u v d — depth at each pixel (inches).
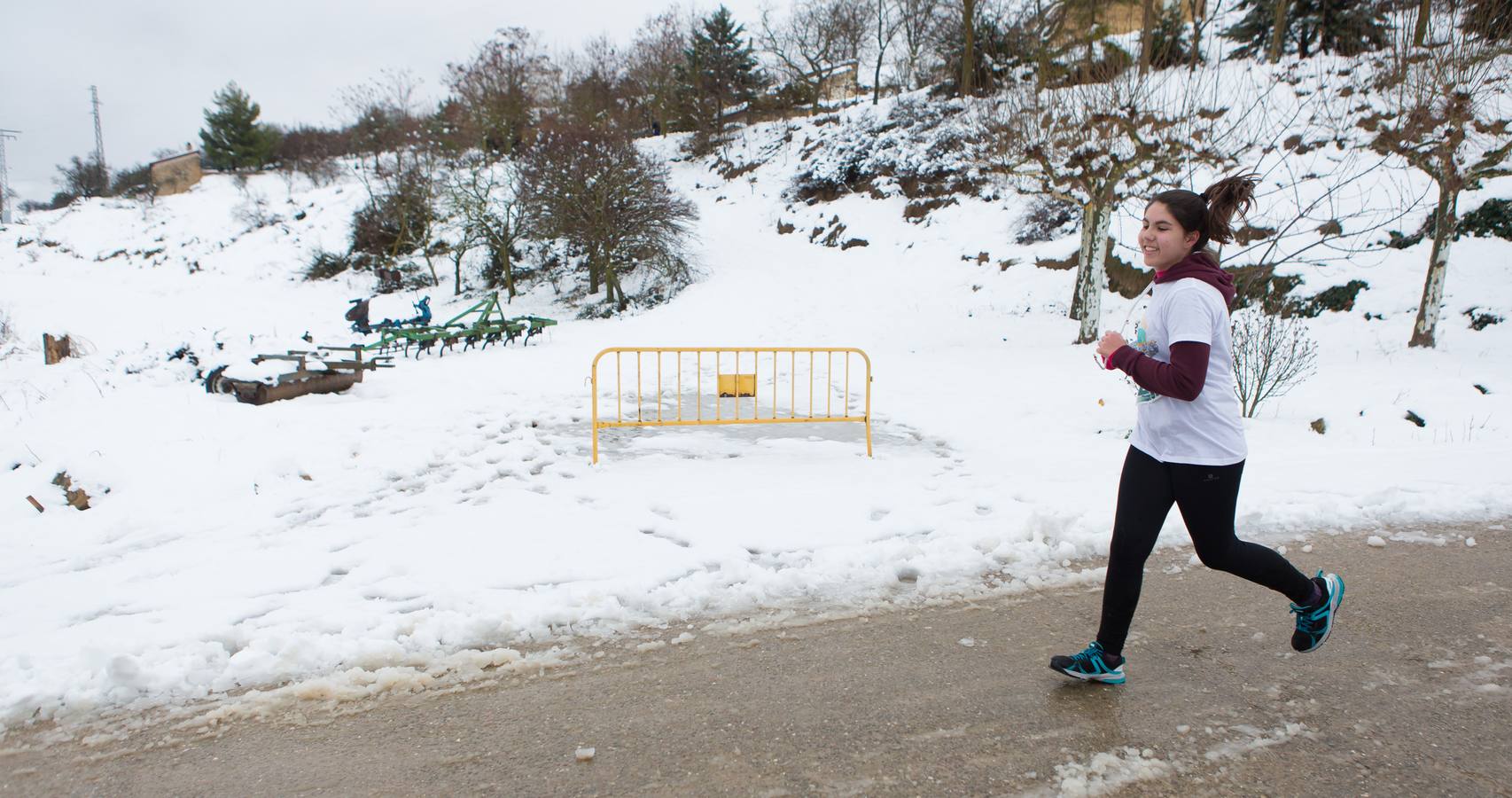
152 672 126.2
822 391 447.5
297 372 390.0
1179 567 169.0
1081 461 276.4
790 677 124.6
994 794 93.6
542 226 938.7
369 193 1266.0
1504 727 106.8
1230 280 109.8
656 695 119.6
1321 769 97.9
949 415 370.9
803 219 1015.0
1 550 204.8
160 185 1722.4
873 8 1405.0
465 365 545.6
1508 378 387.9
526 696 120.2
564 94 1518.2
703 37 1421.0
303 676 127.6
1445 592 153.7
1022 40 767.1
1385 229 595.2
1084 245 637.3
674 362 563.2
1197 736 105.7
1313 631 114.3
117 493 246.8
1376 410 338.0
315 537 201.8
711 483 247.8
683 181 1261.1
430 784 98.4
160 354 470.3
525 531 199.9
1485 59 447.5
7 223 1652.3
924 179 949.2
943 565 170.7
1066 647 133.6
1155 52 919.0
